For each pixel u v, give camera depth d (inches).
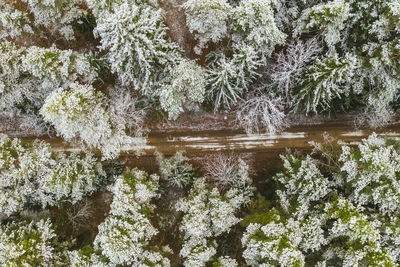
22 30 687.1
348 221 502.9
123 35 522.3
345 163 563.2
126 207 565.6
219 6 543.8
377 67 579.5
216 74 617.0
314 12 542.6
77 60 609.9
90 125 595.8
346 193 622.2
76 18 671.1
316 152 697.6
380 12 547.8
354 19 569.9
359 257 511.5
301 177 598.9
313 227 542.3
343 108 700.0
